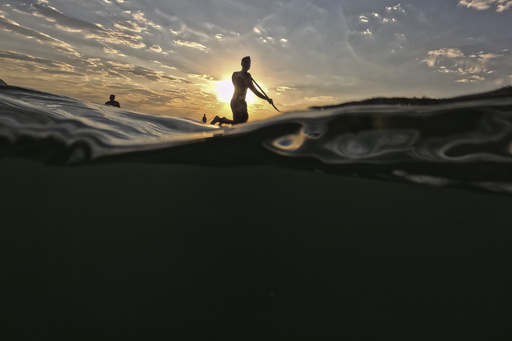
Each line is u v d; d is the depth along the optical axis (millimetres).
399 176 3598
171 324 2559
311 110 3285
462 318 2602
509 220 3021
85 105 4727
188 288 2785
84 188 3838
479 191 3330
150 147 3494
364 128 3188
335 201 3822
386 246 3111
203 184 4195
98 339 2363
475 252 2973
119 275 2783
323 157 3549
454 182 3330
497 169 3000
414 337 2549
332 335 2646
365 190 3902
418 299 2725
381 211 3520
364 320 2631
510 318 2525
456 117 2828
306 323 2641
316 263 2975
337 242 3191
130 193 4008
